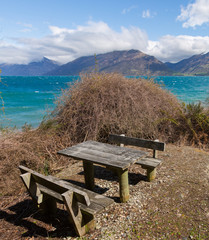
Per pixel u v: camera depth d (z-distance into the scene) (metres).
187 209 2.81
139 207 2.93
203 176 3.77
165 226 2.50
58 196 2.56
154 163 3.54
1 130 6.28
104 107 6.16
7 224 2.86
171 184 3.52
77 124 6.29
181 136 6.39
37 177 2.54
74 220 2.26
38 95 27.58
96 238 2.37
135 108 6.18
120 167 2.61
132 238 2.34
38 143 5.37
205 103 8.03
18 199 3.61
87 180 3.47
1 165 4.44
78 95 6.50
